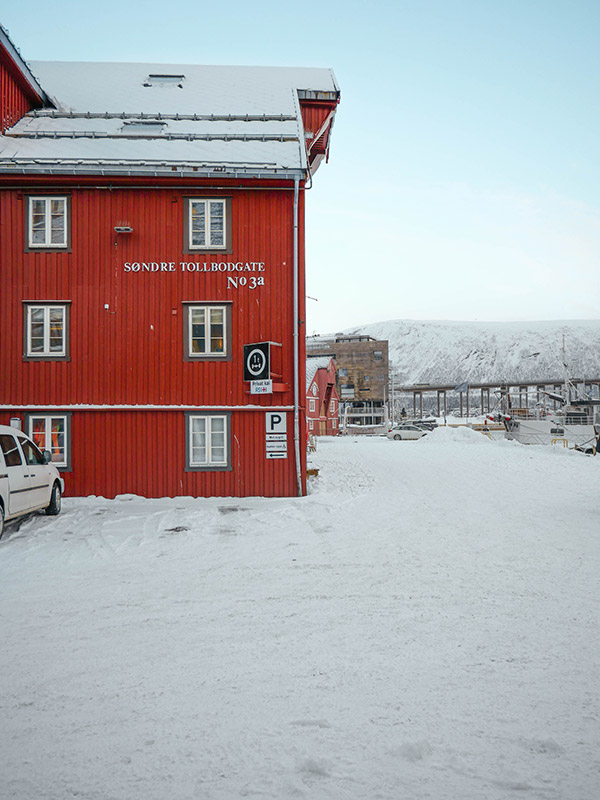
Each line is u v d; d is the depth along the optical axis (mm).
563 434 44594
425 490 18250
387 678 4789
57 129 18797
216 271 17438
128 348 17219
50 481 13398
